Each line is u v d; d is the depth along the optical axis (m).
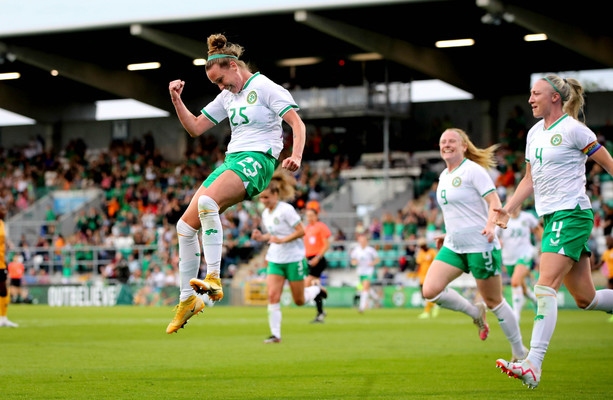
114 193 48.91
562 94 8.65
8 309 31.59
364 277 28.89
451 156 11.12
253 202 43.78
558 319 23.81
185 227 8.12
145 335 17.16
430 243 36.41
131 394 8.38
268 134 8.27
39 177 52.38
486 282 11.02
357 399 8.13
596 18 35.97
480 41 42.72
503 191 39.53
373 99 45.34
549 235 8.57
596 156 8.48
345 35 38.47
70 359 11.97
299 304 16.02
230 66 8.27
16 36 40.34
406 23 38.72
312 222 22.05
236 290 37.03
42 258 42.59
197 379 9.62
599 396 8.32
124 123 55.62
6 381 9.38
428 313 26.02
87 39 41.81
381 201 44.62
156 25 38.69
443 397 8.25
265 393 8.50
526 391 8.66
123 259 39.19
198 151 50.88
